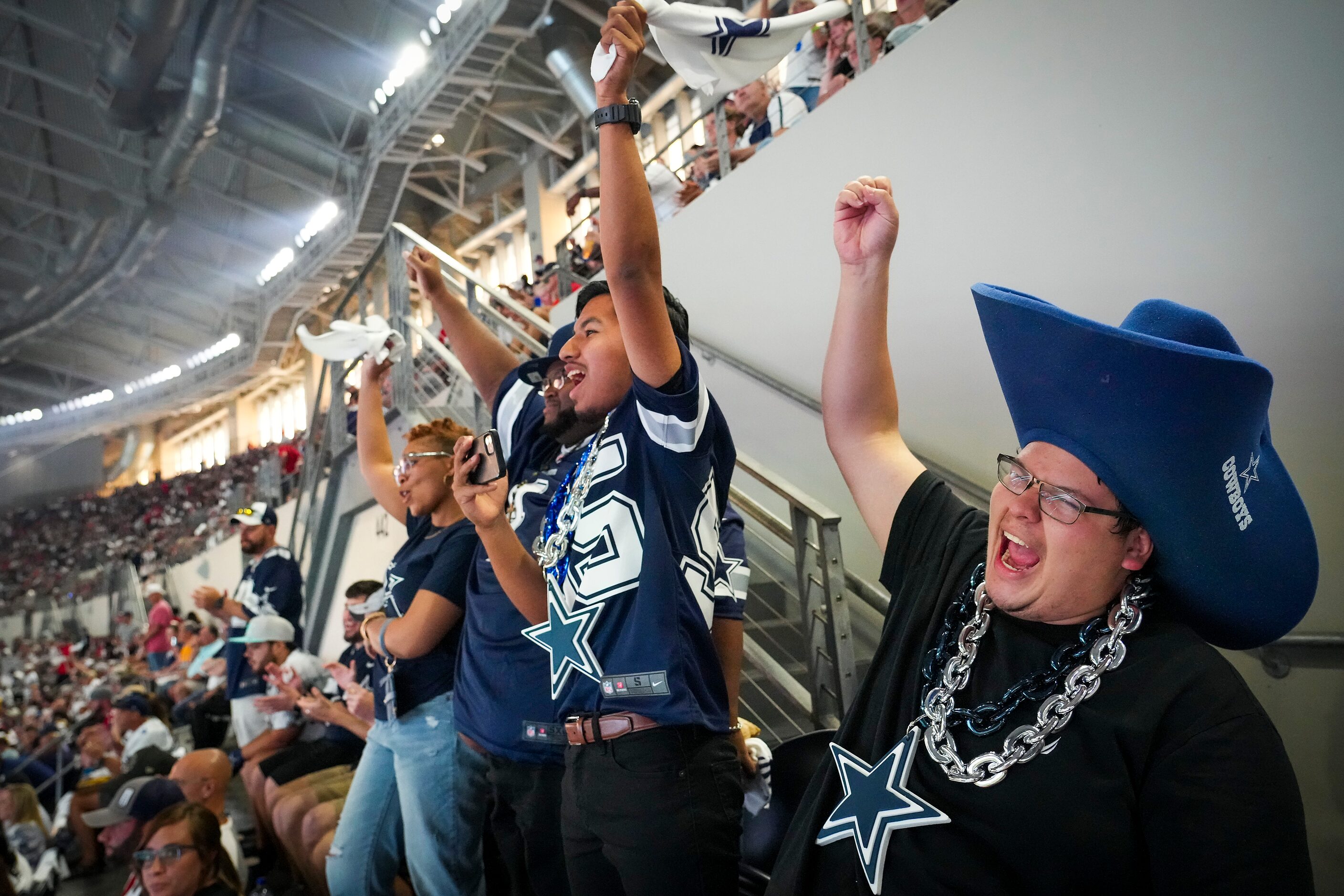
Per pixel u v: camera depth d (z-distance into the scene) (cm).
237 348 1830
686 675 114
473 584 172
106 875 371
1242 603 76
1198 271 193
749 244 345
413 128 1073
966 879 77
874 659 99
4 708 1005
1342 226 168
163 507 1925
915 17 311
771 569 303
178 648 783
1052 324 74
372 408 251
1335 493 166
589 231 557
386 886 195
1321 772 158
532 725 147
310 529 600
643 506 121
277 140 1262
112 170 1478
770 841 153
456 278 380
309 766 304
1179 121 199
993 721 80
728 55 127
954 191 259
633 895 112
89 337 2059
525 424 168
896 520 106
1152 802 71
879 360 113
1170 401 68
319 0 1033
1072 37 225
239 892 236
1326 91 172
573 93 988
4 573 1994
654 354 114
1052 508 79
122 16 1010
